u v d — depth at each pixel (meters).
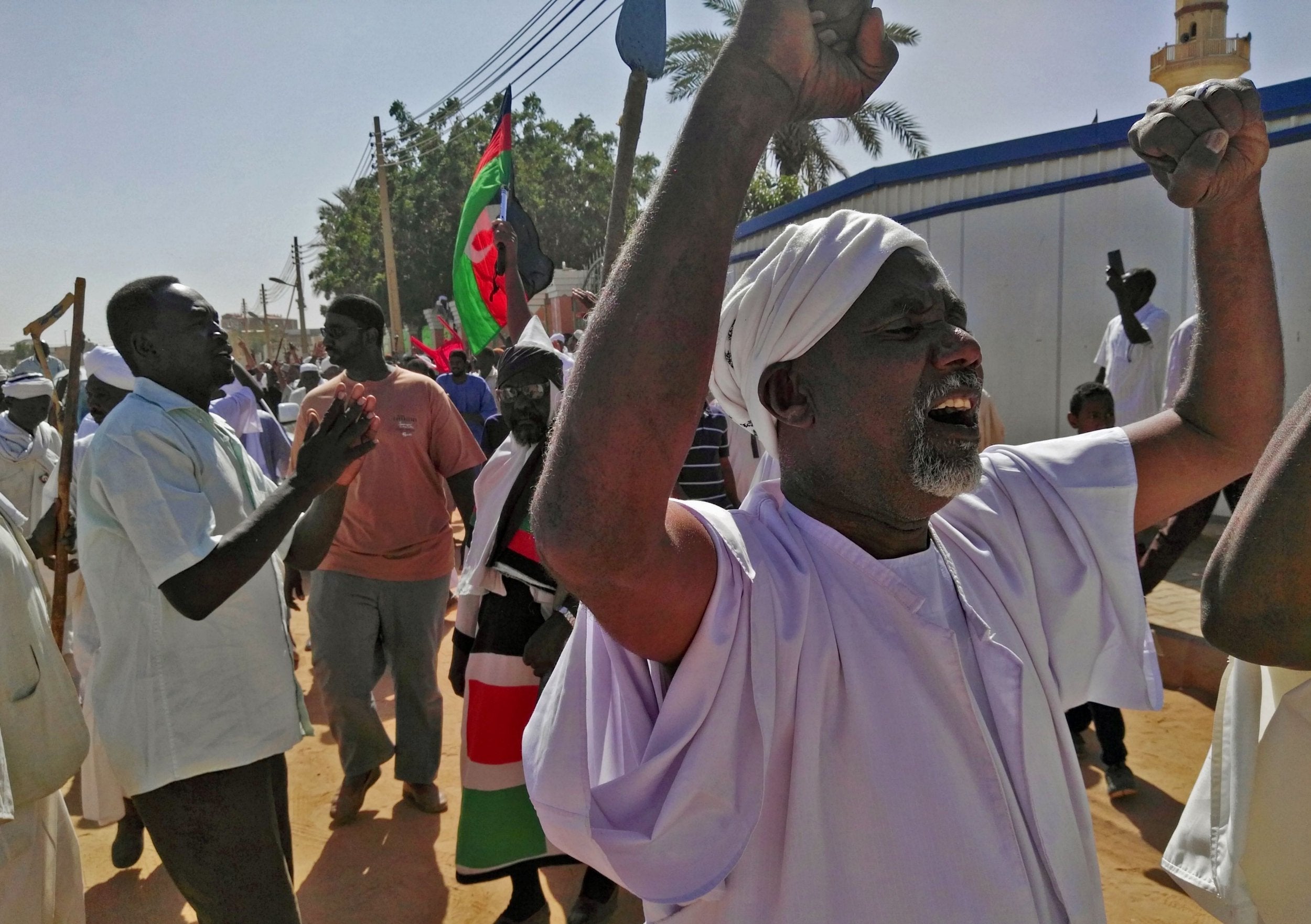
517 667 2.96
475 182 6.49
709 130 1.01
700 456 4.60
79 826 4.20
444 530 4.15
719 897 1.21
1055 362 8.74
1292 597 1.07
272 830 2.53
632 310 0.98
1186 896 3.23
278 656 2.60
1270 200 7.03
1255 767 1.46
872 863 1.19
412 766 4.10
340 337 4.06
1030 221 8.80
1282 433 1.12
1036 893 1.23
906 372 1.23
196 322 2.56
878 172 10.03
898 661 1.25
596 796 1.19
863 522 1.34
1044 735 1.31
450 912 3.37
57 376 6.55
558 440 1.01
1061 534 1.49
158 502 2.33
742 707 1.20
